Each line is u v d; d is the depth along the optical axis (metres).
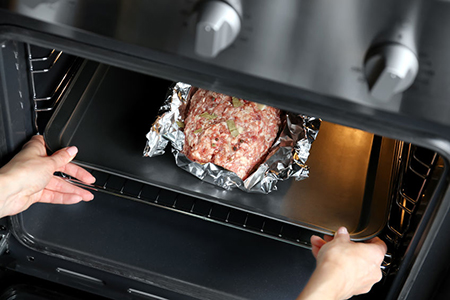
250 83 0.75
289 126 1.14
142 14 0.67
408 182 1.08
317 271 0.87
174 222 1.18
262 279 1.10
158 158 1.18
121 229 1.15
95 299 1.19
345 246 0.91
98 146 1.19
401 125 0.74
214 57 0.70
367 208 1.14
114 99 1.30
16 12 0.73
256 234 1.17
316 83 0.70
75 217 1.16
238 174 1.08
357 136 1.27
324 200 1.15
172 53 0.72
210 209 1.14
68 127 1.22
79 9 0.69
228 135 1.08
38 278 1.21
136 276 1.09
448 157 0.74
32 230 1.12
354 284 0.88
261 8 0.61
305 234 1.15
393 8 0.56
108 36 0.73
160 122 1.12
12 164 0.97
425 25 0.57
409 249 0.88
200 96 1.14
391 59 0.61
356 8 0.57
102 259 1.10
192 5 0.63
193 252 1.13
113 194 1.14
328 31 0.61
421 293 0.96
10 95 0.90
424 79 0.64
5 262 1.17
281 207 1.12
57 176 1.12
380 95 0.65
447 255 0.86
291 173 1.11
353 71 0.66
